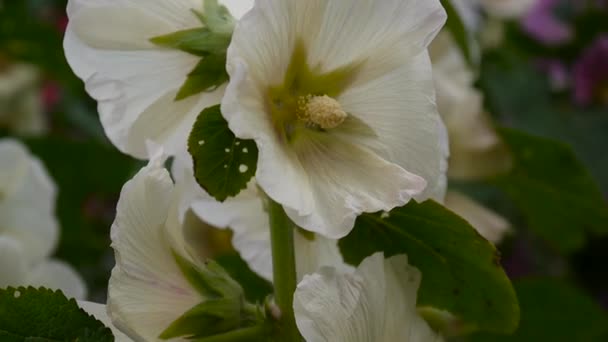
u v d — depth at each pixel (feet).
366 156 2.14
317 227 2.05
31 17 4.42
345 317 2.07
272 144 2.07
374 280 2.13
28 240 3.20
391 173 2.11
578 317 3.29
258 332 2.17
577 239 3.77
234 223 2.49
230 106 2.01
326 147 2.15
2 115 4.49
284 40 2.11
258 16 2.06
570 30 5.01
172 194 2.14
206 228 2.94
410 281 2.20
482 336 3.22
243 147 2.14
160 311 2.15
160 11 2.21
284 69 2.14
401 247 2.32
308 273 2.35
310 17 2.13
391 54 2.15
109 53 2.23
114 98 2.23
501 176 3.46
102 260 4.16
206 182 2.14
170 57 2.22
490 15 4.74
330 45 2.16
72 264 3.97
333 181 2.12
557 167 3.37
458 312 2.39
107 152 3.77
